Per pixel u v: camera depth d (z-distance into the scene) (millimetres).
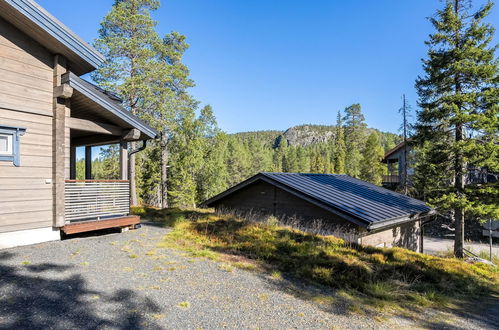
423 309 4738
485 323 4418
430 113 12781
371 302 4668
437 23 12555
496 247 17609
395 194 14305
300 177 12727
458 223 12875
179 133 24625
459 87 12578
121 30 17797
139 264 5527
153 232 8727
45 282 4328
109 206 8141
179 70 20531
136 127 8648
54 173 6984
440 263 7707
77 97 7688
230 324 3490
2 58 6262
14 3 5879
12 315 3311
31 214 6570
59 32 6691
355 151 44219
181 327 3336
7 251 5832
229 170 43938
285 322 3646
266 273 5633
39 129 6820
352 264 6281
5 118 6262
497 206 11453
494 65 11336
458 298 5715
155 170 27828
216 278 5082
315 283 5316
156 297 4098
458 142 11945
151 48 19062
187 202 26531
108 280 4598
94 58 7488
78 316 3406
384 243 10695
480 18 12125
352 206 9367
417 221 13430
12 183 6293
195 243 7578
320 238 8258
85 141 10461
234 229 8898
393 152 30484
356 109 49938
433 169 13250
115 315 3494
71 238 7328
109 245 6801
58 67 7145
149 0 18359
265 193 11664
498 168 11438
